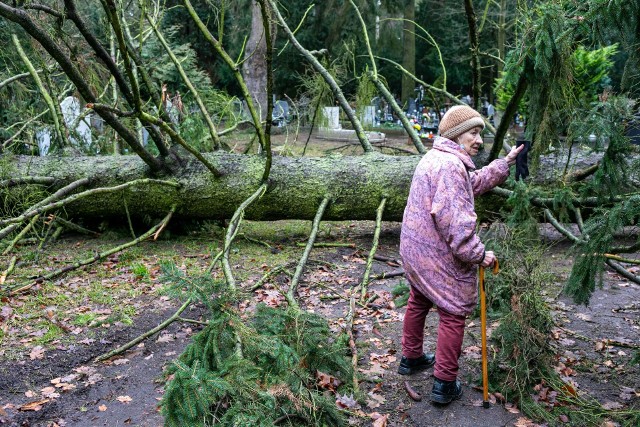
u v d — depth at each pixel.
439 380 3.25
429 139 16.89
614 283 5.22
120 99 8.27
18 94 9.03
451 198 3.00
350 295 4.73
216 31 21.45
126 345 3.97
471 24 6.54
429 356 3.68
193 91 7.50
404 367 3.60
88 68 6.70
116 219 6.95
